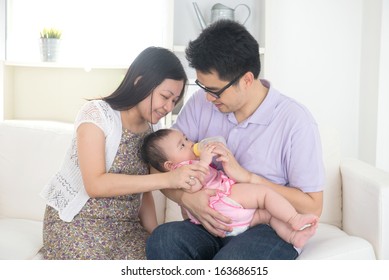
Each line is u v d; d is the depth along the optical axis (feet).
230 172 5.32
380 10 9.73
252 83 5.36
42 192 6.00
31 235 6.49
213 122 5.98
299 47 10.64
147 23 10.26
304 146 5.31
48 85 9.93
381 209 5.84
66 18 10.20
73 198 5.71
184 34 10.53
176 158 5.71
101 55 10.27
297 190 5.32
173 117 9.73
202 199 5.28
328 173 7.02
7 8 9.91
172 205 7.07
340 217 7.00
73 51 10.25
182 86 5.57
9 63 9.41
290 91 10.73
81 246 5.58
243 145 5.65
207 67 5.13
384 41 9.70
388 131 9.84
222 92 5.26
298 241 5.02
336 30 10.62
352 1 10.57
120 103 5.60
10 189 7.23
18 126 7.47
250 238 5.04
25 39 10.20
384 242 5.85
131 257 5.61
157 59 5.40
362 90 10.57
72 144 5.85
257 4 10.51
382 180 6.04
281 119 5.48
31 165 7.24
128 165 5.78
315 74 10.70
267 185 5.32
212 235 5.49
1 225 6.76
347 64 10.69
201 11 10.47
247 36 5.19
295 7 10.57
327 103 10.76
